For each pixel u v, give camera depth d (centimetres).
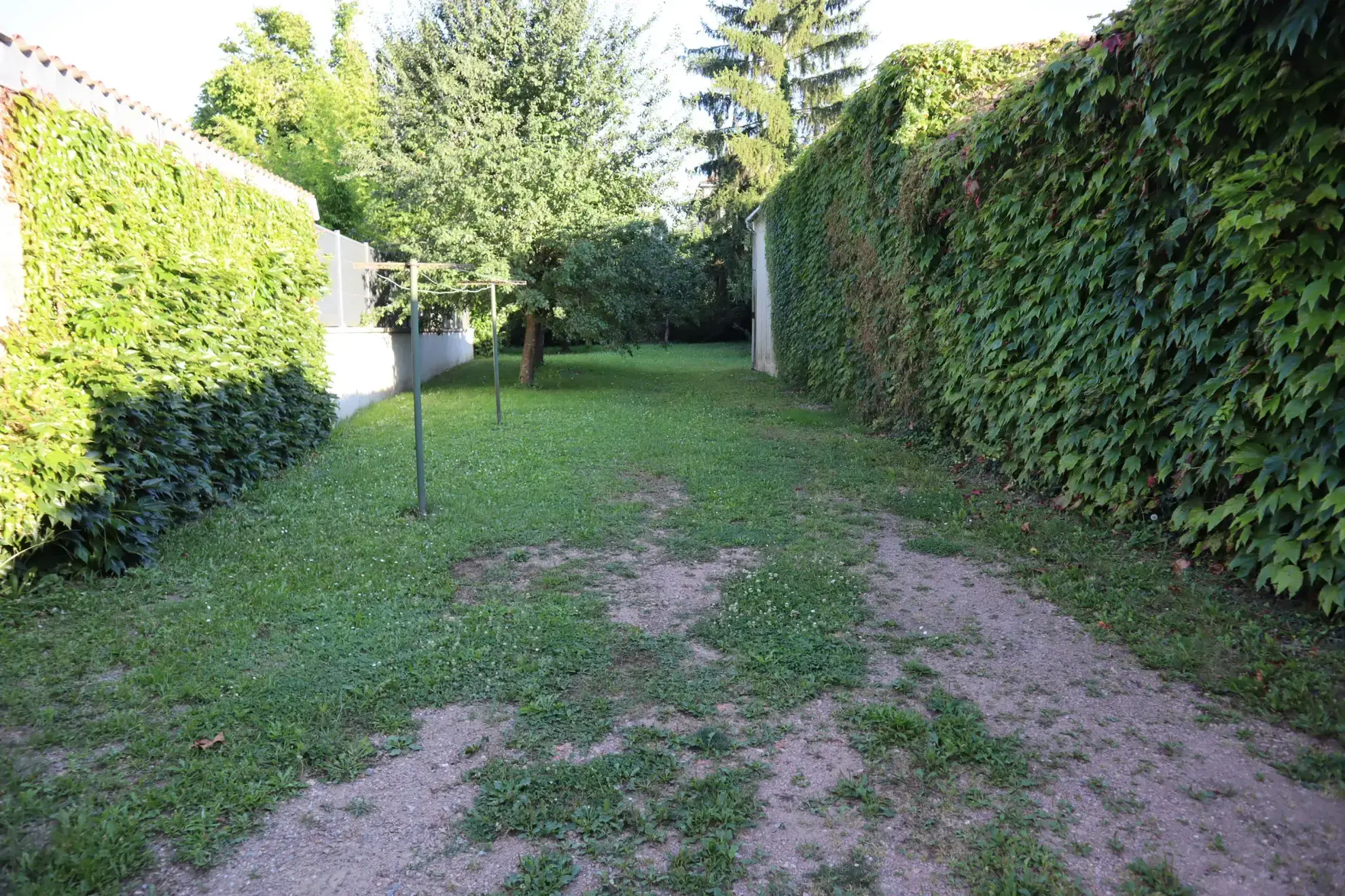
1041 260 541
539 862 207
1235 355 361
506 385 1586
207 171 654
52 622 358
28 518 381
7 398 389
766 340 1886
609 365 2164
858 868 205
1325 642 313
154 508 452
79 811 222
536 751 261
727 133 2795
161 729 268
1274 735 260
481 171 1345
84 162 472
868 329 954
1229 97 353
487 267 1309
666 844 216
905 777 244
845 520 536
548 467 721
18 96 420
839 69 2714
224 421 601
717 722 279
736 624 361
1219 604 354
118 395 441
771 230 1694
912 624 363
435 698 294
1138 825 219
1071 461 506
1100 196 475
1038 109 517
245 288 679
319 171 1816
